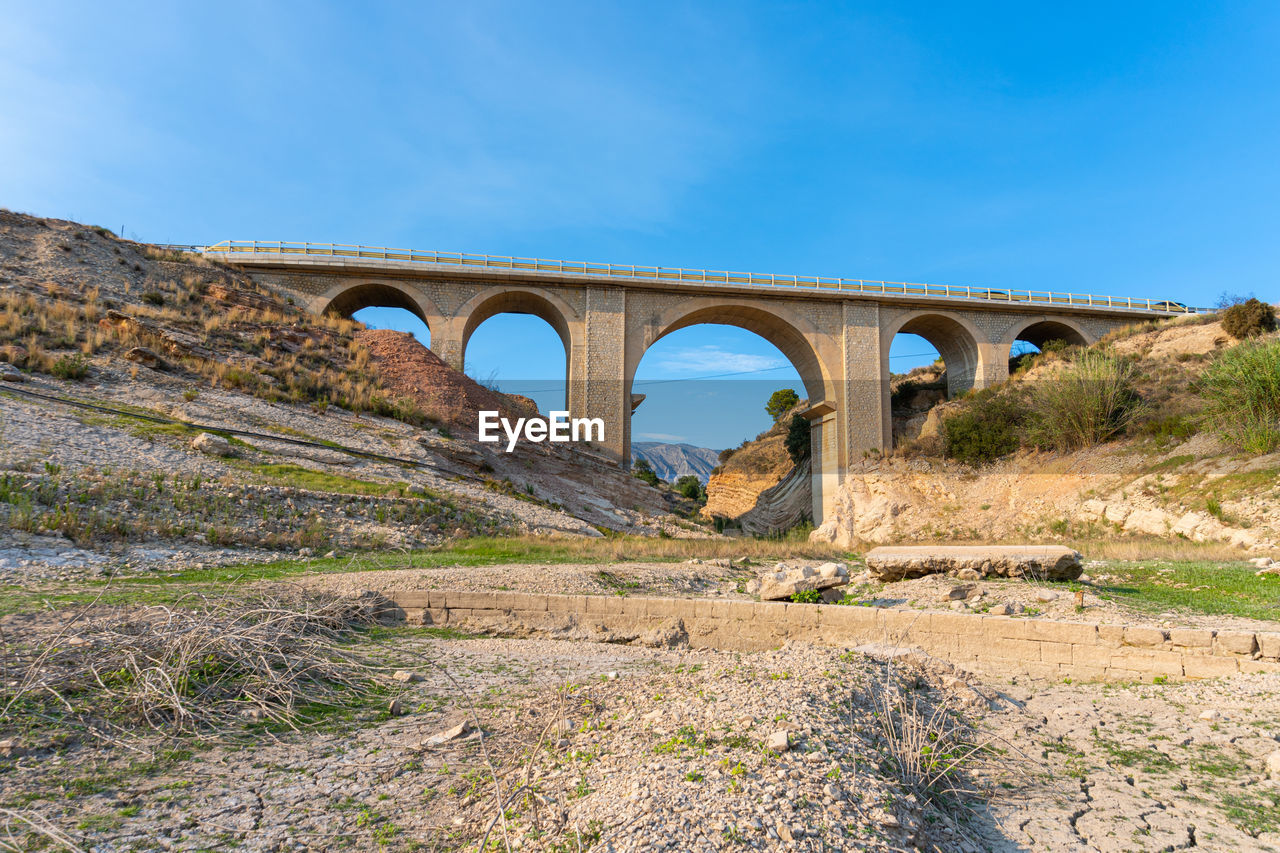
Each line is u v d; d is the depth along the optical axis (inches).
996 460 1460.4
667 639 396.5
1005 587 427.8
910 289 1793.8
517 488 1054.4
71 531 464.1
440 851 143.3
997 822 165.0
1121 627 324.8
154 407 821.9
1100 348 1679.4
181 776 178.2
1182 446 1126.4
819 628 387.9
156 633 247.6
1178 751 215.0
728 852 122.6
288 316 1293.1
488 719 235.6
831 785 149.4
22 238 1159.6
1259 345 1072.8
